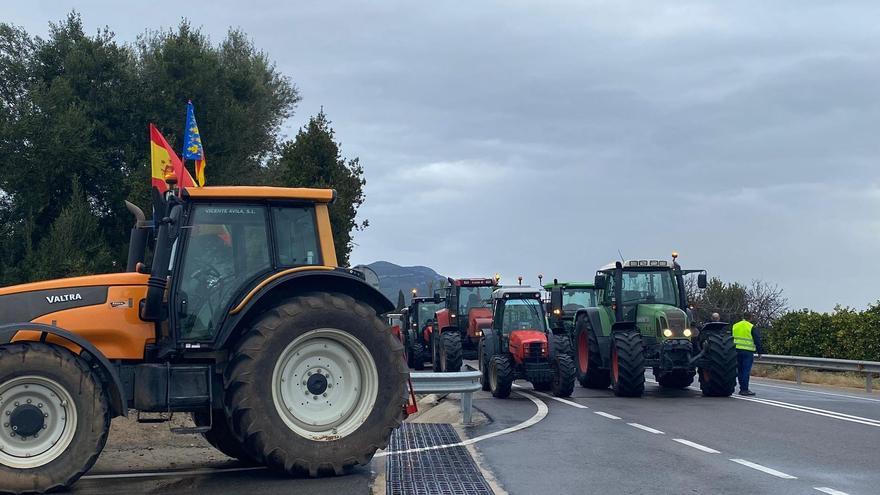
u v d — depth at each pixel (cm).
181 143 2816
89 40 2750
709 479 880
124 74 2781
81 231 2214
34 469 795
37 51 2786
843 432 1257
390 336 923
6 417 802
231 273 916
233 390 865
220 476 895
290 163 3095
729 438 1195
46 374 809
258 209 937
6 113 2473
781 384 2458
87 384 819
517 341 1925
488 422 1410
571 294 2878
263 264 928
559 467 952
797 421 1399
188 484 845
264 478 879
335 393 905
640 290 2047
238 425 866
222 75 2969
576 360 2253
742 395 1933
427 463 960
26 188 2441
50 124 2489
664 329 1892
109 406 841
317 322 892
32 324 830
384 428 903
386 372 915
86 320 879
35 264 2117
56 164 2472
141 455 1039
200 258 910
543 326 2027
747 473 914
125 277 908
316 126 3142
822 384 2459
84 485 841
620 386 1861
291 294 924
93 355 836
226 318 892
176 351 889
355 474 901
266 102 3459
